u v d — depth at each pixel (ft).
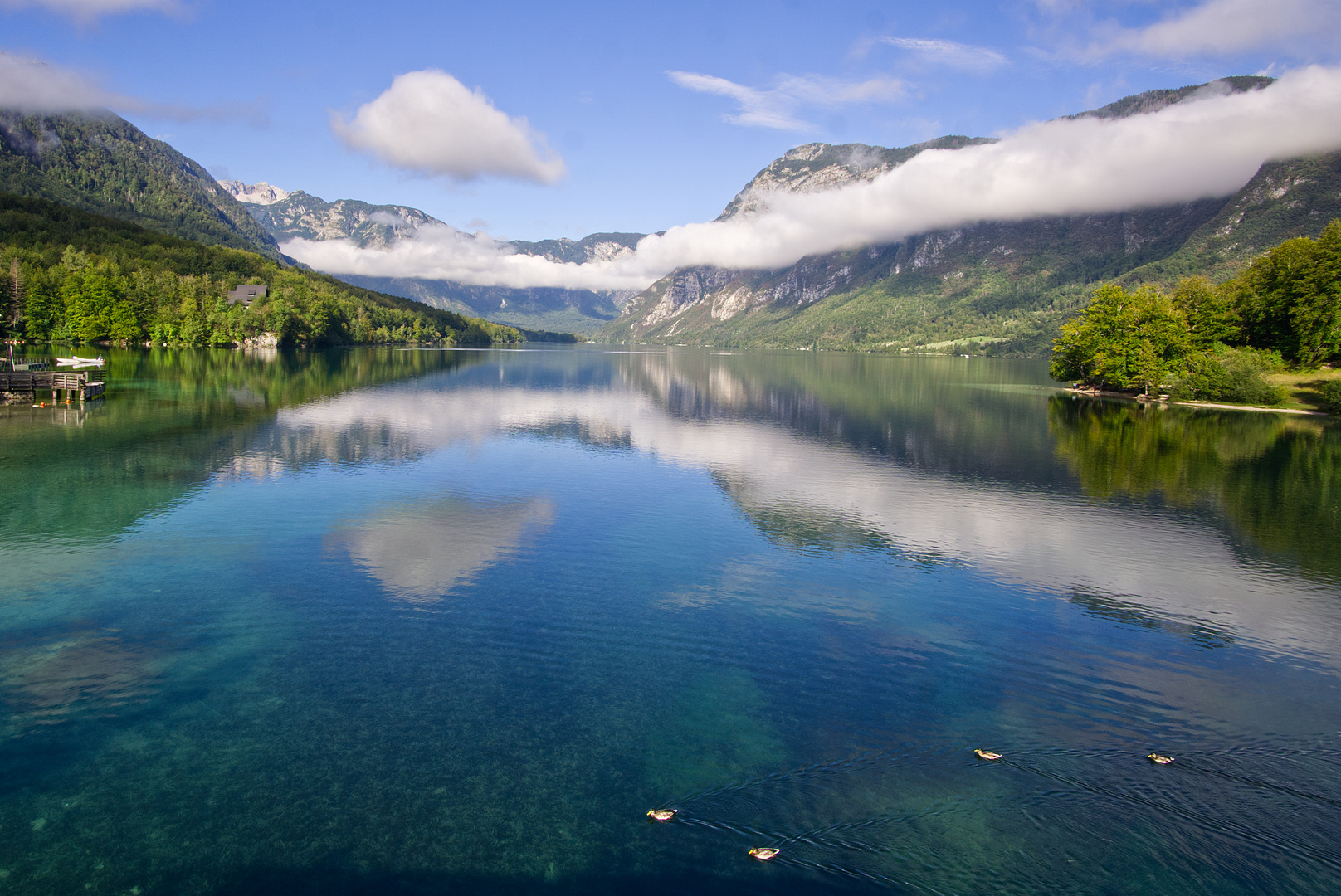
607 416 297.53
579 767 61.82
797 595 103.91
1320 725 71.20
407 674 77.71
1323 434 272.10
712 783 59.57
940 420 303.07
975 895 47.50
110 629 87.20
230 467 174.81
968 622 95.71
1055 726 69.97
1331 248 375.04
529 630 89.76
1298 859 51.49
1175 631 94.32
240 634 86.69
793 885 48.19
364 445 209.05
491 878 48.73
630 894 47.34
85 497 144.87
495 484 166.50
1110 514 151.84
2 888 47.14
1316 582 113.50
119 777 59.26
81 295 580.30
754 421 293.43
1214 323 418.10
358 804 56.44
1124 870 50.11
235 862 49.98
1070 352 445.37
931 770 61.87
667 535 130.82
